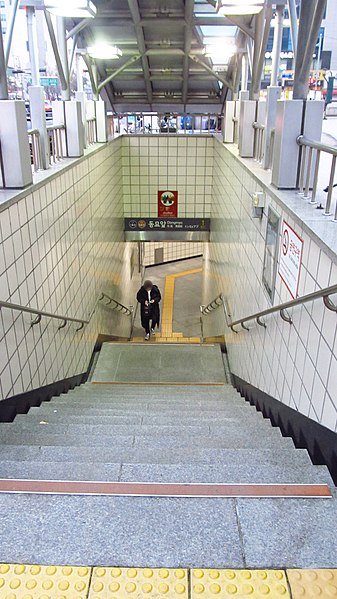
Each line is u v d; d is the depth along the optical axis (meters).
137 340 9.73
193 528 1.53
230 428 2.94
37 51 4.27
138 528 1.53
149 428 2.87
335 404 2.01
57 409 3.39
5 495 1.67
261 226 3.78
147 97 10.43
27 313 3.19
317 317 2.26
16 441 2.59
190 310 11.41
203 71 9.27
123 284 9.52
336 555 1.45
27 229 3.15
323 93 4.64
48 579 1.37
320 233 2.17
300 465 2.22
